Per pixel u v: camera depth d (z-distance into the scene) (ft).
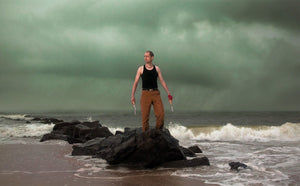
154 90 19.02
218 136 44.24
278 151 28.50
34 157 24.30
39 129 54.49
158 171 18.43
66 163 21.40
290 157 24.56
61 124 46.42
